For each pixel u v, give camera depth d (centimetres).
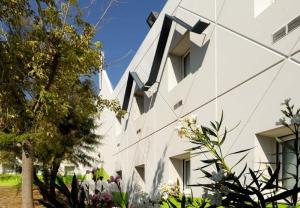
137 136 1102
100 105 789
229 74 515
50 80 612
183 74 800
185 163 771
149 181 933
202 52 614
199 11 641
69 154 1198
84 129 1252
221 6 553
